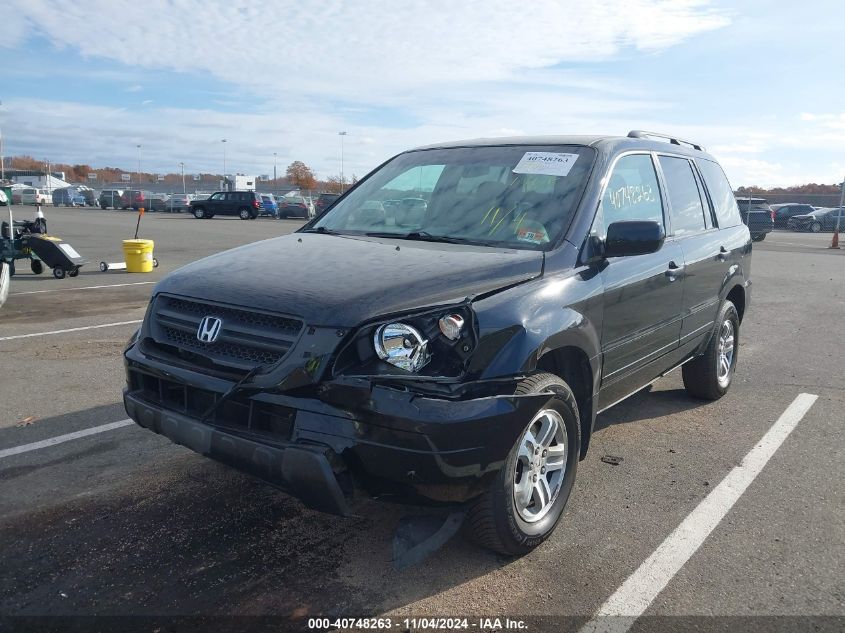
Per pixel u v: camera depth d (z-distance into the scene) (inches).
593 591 124.2
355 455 112.2
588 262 149.9
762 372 279.1
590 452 190.7
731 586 126.4
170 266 636.7
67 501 154.9
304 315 116.8
